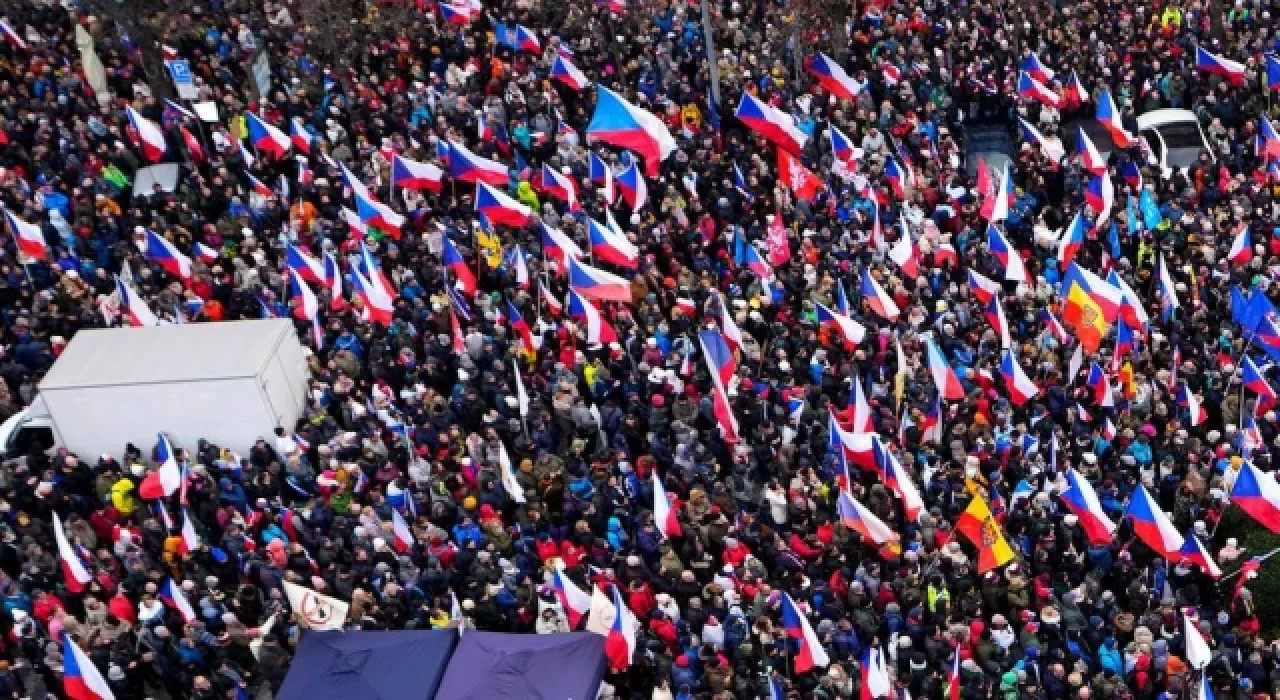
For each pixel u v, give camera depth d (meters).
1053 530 36.94
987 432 40.09
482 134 56.28
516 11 67.88
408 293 46.84
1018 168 56.31
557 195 51.28
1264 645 34.00
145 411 41.59
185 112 56.50
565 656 31.89
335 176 54.47
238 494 39.53
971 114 62.94
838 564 36.38
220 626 36.00
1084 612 34.72
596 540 36.91
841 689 32.88
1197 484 38.53
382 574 36.16
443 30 66.00
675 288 48.22
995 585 35.19
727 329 43.72
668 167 55.34
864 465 39.19
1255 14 66.94
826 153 57.97
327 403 43.09
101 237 49.88
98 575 37.22
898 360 42.50
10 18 64.94
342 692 31.75
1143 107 62.75
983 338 44.53
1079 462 39.94
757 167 54.75
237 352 42.03
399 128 57.97
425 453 40.81
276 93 60.41
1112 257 49.88
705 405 42.16
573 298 44.50
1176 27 65.88
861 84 60.56
